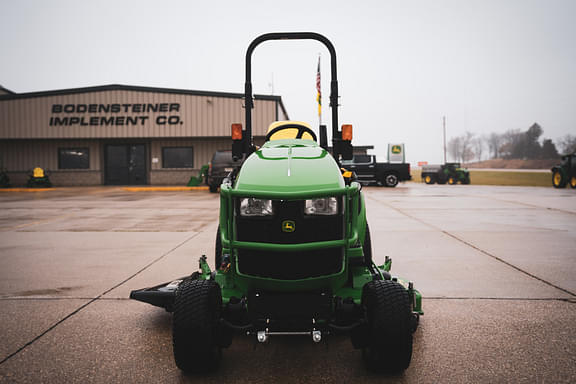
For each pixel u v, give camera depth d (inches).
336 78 136.9
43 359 104.6
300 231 97.4
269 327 98.2
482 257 212.5
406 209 427.8
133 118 888.3
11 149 932.6
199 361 93.4
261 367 101.8
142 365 102.0
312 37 136.6
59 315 134.8
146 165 930.7
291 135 177.3
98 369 99.7
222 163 693.9
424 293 155.0
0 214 402.6
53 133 895.1
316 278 99.7
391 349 90.8
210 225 329.7
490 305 141.8
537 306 140.6
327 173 103.7
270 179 100.7
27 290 160.7
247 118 137.6
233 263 102.0
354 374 98.0
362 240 134.1
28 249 237.5
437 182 1039.6
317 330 96.7
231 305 101.5
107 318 132.6
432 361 102.7
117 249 237.1
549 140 4965.6
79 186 922.1
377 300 93.4
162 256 219.3
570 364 100.7
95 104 891.4
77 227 319.6
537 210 415.2
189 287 97.6
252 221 99.3
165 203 517.7
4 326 125.6
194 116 880.9
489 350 108.3
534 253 221.6
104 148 929.5
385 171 874.1
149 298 127.0
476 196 596.4
